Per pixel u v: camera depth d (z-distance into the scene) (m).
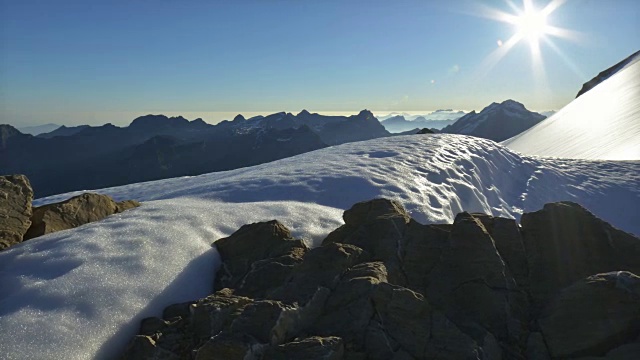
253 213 10.27
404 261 6.93
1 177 9.14
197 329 5.79
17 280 6.68
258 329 5.15
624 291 5.27
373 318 5.43
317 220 10.38
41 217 9.09
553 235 7.27
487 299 5.95
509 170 20.27
